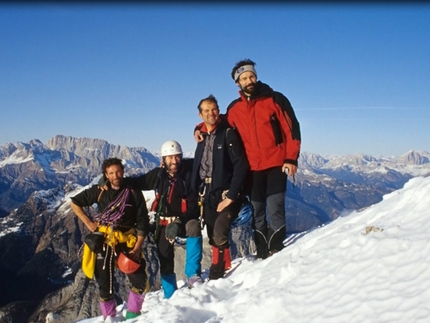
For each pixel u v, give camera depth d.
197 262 4.01
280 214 4.04
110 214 3.59
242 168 3.83
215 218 4.03
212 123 3.90
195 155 4.05
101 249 3.55
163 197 3.99
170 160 3.94
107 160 3.61
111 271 3.60
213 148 3.93
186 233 3.97
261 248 4.21
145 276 3.69
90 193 3.66
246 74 3.91
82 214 3.67
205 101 3.87
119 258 3.55
